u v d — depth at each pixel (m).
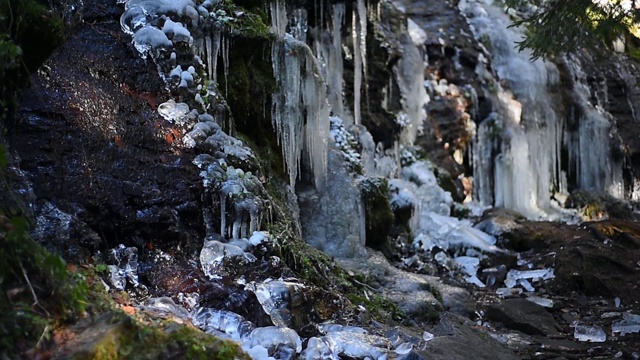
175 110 5.12
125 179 4.62
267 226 5.22
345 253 7.06
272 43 6.72
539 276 7.90
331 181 7.35
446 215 9.37
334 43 8.72
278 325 4.36
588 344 5.83
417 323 5.84
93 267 3.96
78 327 3.09
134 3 5.46
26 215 3.57
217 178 4.93
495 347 5.07
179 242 4.66
